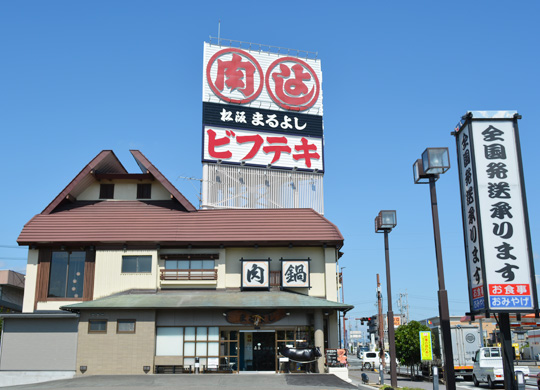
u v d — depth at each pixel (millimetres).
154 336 31422
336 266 34844
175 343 31766
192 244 34531
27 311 33531
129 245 34375
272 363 31812
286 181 41844
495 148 17484
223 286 34281
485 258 16938
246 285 34000
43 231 34344
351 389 23734
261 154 41656
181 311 32156
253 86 42812
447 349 17156
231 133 41312
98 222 35125
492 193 17250
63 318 32219
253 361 31812
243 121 41875
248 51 43438
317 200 42156
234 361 31688
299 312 32406
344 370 30891
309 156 42875
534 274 16781
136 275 34031
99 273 33969
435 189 18812
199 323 31984
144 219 35531
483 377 34406
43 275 34125
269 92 43094
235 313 31875
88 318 31656
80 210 36312
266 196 40938
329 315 33812
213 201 39500
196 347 31750
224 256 34781
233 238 34469
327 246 35031
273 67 43781
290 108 43375
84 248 34469
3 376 31484
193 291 34281
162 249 34875
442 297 17656
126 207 36719
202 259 34812
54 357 31641
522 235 17000
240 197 40281
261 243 34500
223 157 40625
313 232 34844
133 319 31484
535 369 54938
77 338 31672
